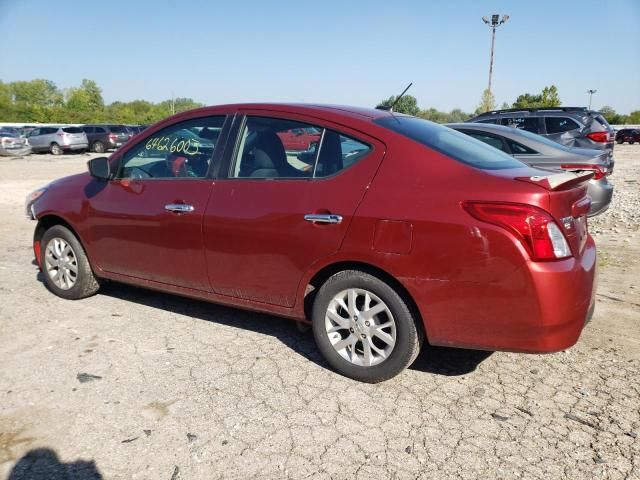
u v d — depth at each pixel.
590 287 2.97
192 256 3.88
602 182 6.87
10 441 2.78
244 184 3.65
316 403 3.15
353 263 3.28
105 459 2.65
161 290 4.24
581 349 3.88
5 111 70.75
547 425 2.95
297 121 3.59
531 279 2.75
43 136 29.56
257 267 3.59
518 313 2.82
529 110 10.87
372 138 3.30
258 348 3.88
